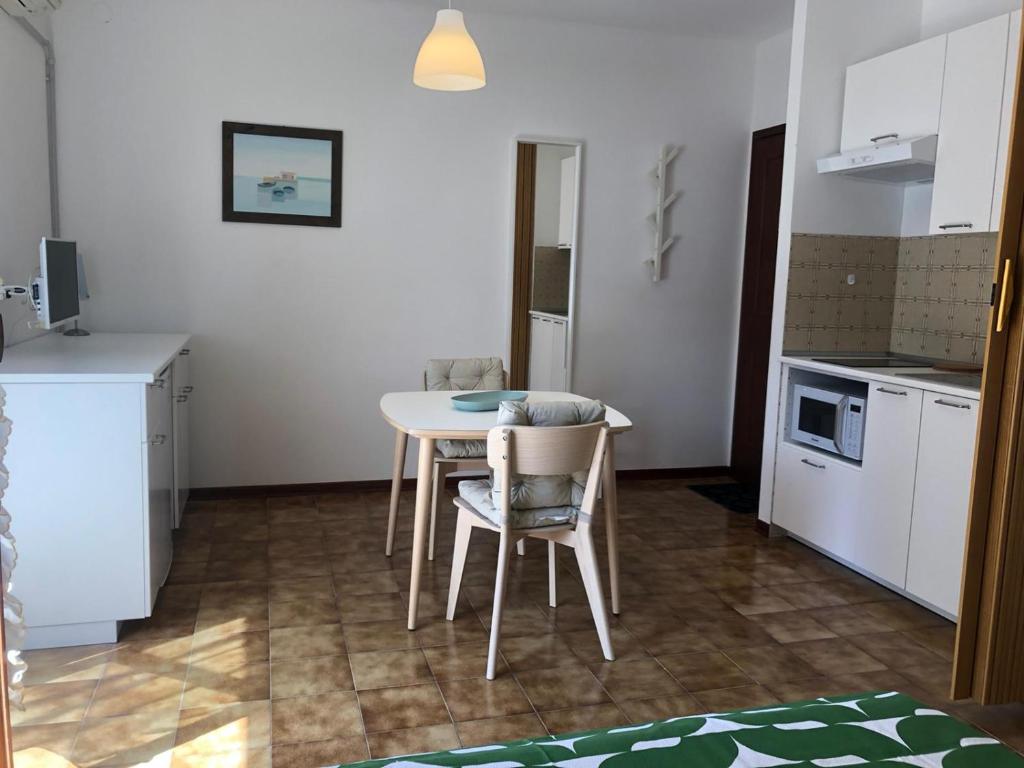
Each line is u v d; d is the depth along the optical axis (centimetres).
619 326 494
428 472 288
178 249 420
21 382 254
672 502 463
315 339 444
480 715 235
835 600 329
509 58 454
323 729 225
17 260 339
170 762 208
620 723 233
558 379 484
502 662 268
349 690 247
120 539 269
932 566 309
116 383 262
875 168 365
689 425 516
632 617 307
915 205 398
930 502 310
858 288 406
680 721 146
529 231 468
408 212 449
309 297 440
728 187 502
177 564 346
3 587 111
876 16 389
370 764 133
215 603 308
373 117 438
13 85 335
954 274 376
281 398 443
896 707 152
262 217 427
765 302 486
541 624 298
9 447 256
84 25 394
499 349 473
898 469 325
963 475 296
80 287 383
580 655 275
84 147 401
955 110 328
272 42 420
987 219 316
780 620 308
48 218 389
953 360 376
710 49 487
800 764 131
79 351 322
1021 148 220
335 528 397
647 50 476
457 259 459
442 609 309
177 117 411
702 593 332
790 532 393
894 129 358
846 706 152
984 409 227
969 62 321
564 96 465
